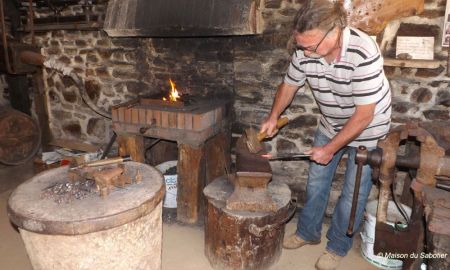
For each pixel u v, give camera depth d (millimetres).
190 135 2555
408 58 2359
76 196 1692
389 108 1984
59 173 1996
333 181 2807
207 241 2311
